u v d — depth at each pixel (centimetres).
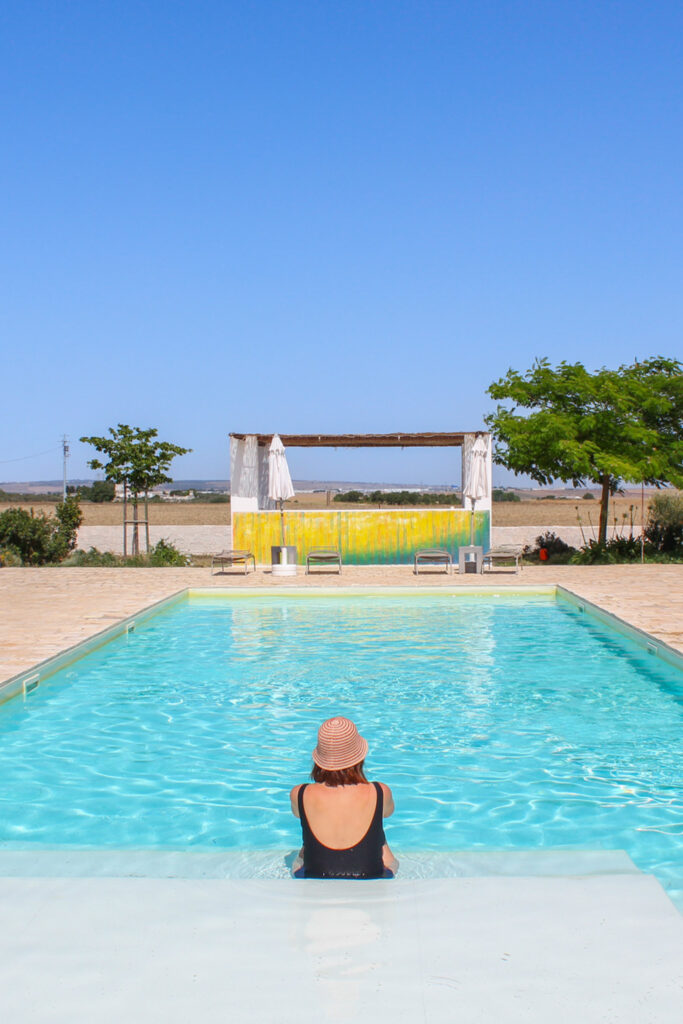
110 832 501
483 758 643
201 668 961
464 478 2069
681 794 562
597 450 2139
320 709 787
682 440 2248
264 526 1994
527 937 296
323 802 366
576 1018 249
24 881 345
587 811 532
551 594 1529
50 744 680
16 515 2259
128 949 290
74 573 1833
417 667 963
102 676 923
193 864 417
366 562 1991
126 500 2291
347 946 291
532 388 2312
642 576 1683
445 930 302
